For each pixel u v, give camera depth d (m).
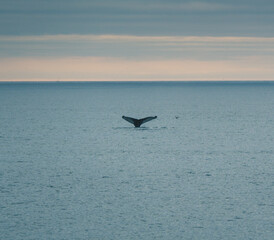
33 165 68.81
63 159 73.88
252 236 40.91
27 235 41.06
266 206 48.16
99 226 43.03
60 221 44.12
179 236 40.94
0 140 96.62
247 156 76.25
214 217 45.19
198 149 83.50
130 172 63.72
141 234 41.38
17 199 50.62
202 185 56.31
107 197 51.38
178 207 47.94
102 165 68.69
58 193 52.94
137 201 49.91
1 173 63.06
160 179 59.50
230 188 54.94
